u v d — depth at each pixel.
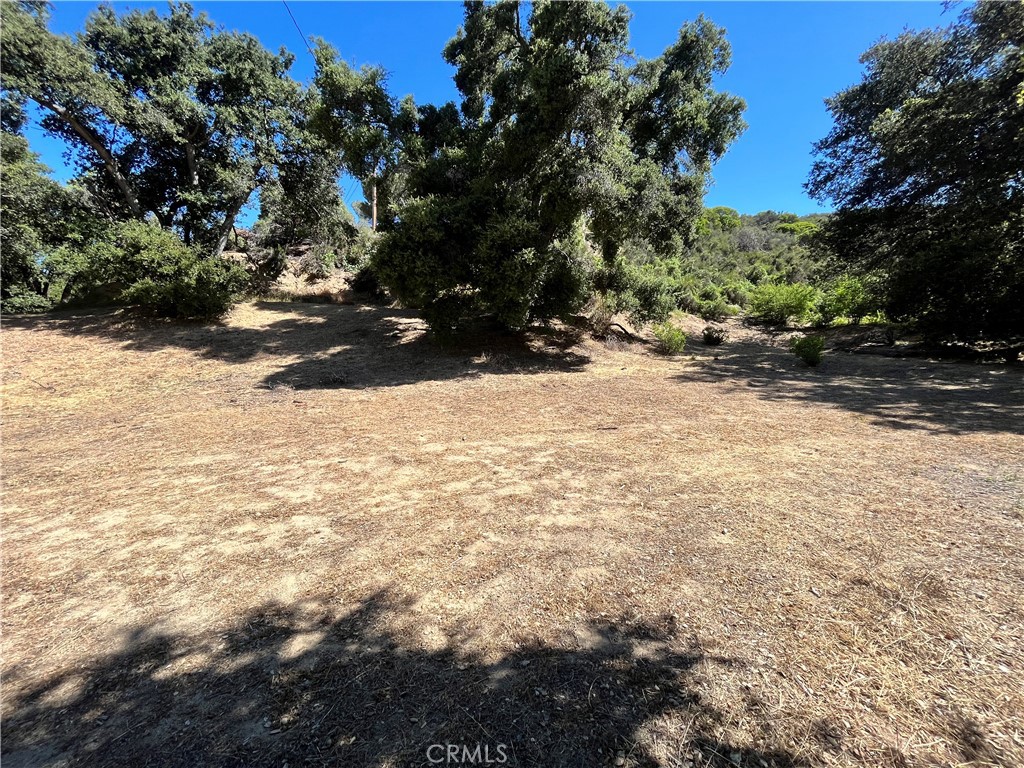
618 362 11.24
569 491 3.44
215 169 14.87
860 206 15.80
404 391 7.77
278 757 1.35
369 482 3.74
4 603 2.22
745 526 2.76
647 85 11.38
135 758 1.37
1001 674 1.56
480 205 9.74
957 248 11.46
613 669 1.67
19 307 15.96
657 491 3.38
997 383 7.85
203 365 9.80
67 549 2.76
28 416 6.82
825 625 1.86
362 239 21.09
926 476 3.50
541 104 8.79
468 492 3.47
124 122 13.30
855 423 5.31
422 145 11.08
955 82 11.39
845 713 1.44
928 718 1.40
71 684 1.68
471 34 11.87
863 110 14.85
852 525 2.73
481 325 12.96
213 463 4.37
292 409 6.64
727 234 51.28
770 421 5.51
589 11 8.67
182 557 2.62
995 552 2.37
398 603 2.12
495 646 1.82
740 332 19.52
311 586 2.29
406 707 1.53
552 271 9.90
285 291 17.89
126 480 4.00
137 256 11.81
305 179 16.14
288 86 15.20
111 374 9.12
